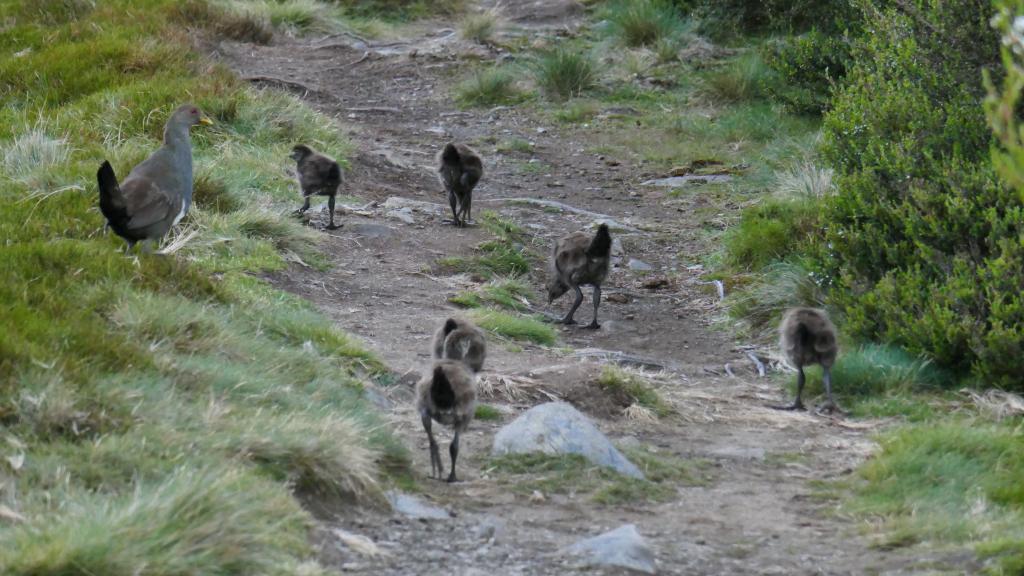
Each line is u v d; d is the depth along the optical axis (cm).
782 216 4175
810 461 2402
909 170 3334
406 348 2947
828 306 3444
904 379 2953
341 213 4153
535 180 5144
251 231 3672
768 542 1892
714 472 2308
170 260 2809
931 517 1977
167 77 5197
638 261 4181
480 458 2230
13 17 6347
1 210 3036
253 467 1831
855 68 4041
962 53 3569
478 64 6750
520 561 1702
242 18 7031
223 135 4669
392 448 2120
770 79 6169
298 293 3325
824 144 3781
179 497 1576
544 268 4041
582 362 2914
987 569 1711
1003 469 2212
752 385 3070
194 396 2098
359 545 1689
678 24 6988
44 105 4803
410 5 7944
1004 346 2844
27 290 2330
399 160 5066
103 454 1745
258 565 1520
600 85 6391
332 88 6350
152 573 1430
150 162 2830
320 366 2488
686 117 5981
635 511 2019
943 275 3162
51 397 1856
